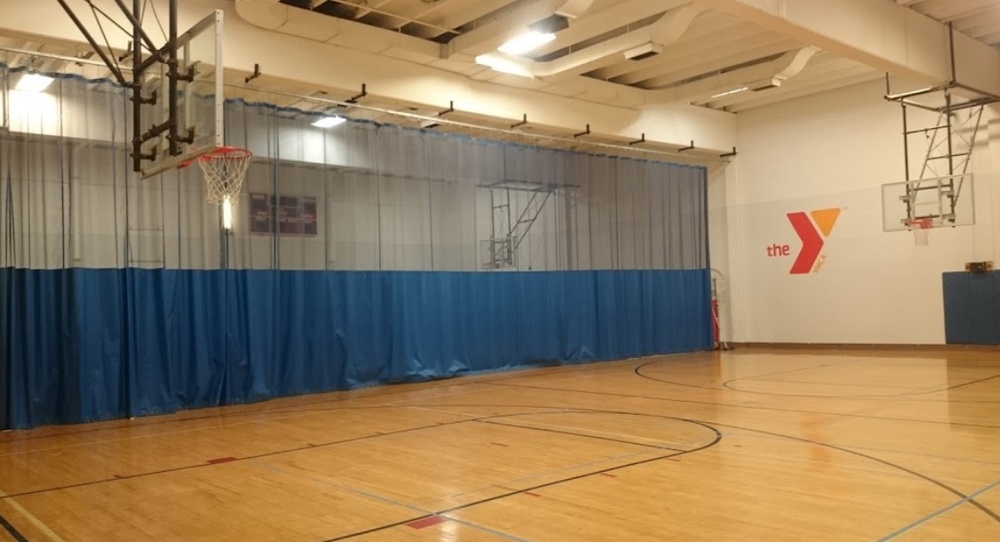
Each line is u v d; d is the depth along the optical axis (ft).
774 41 31.27
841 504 11.44
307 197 28.32
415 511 11.83
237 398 26.11
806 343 41.29
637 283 39.99
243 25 25.36
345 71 27.78
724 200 44.62
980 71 32.76
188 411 24.77
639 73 35.40
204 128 16.89
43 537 11.25
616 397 24.86
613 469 14.32
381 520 11.40
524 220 35.40
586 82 34.09
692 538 10.08
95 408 23.02
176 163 18.11
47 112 22.57
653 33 26.55
